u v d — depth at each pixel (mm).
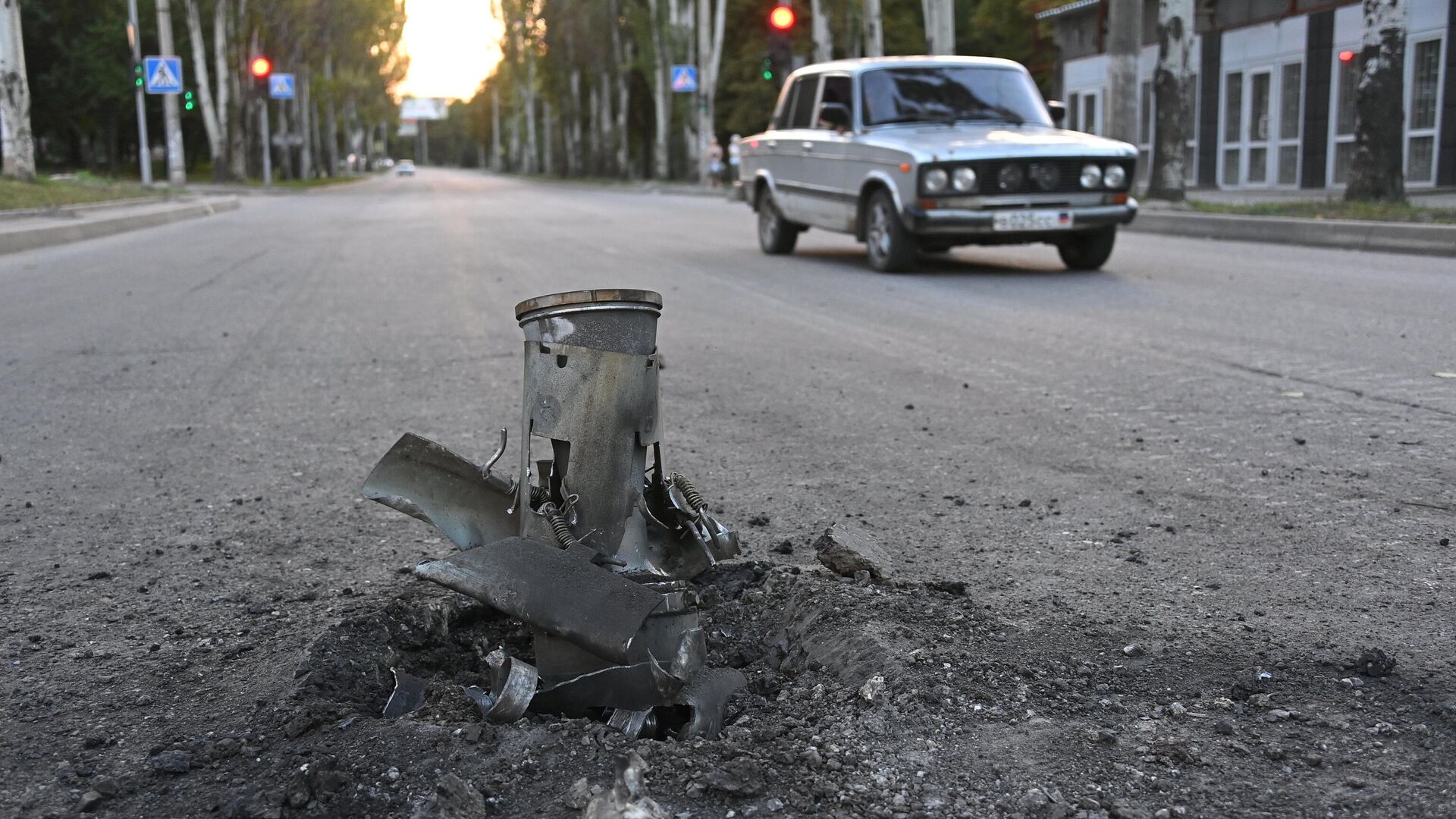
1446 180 20750
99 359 7852
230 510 4449
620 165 68938
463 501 2902
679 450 5258
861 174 12320
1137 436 5324
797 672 2938
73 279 13062
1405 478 4512
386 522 4277
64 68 53562
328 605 3436
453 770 2387
